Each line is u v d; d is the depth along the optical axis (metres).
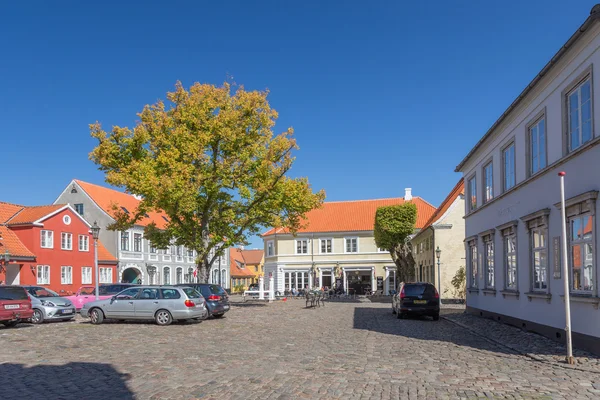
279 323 21.27
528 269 17.03
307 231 62.28
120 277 51.69
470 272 26.66
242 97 32.03
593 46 12.34
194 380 9.36
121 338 15.90
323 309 31.16
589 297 12.38
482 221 23.56
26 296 20.08
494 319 21.48
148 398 8.09
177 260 62.94
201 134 30.41
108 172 30.42
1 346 14.09
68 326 20.05
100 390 8.66
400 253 42.75
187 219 33.75
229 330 18.33
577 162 13.22
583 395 8.18
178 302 20.44
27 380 9.51
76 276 43.31
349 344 14.39
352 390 8.53
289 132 32.50
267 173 32.25
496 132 20.77
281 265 63.00
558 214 14.45
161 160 29.47
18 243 38.00
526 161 17.25
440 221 35.41
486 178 23.30
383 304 37.31
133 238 54.72
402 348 13.59
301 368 10.54
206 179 31.31
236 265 94.38
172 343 14.63
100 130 31.38
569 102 14.03
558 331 14.54
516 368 10.55
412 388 8.68
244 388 8.70
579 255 13.24
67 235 42.56
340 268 60.91
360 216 62.84
